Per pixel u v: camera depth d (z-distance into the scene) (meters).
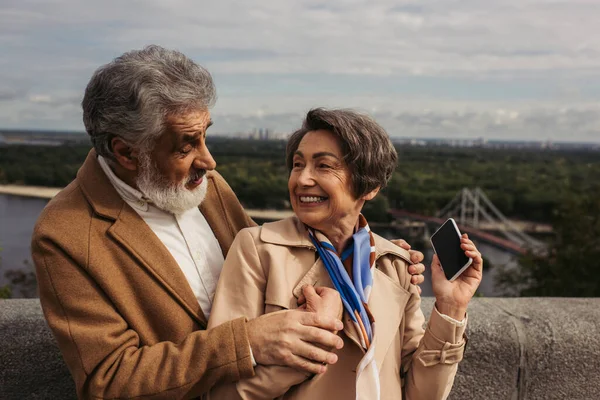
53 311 1.13
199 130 1.19
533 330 1.60
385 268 1.31
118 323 1.14
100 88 1.15
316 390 1.16
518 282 20.61
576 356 1.59
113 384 1.09
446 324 1.22
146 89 1.11
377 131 1.20
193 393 1.12
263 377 1.11
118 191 1.26
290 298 1.19
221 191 1.52
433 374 1.24
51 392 1.47
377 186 1.23
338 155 1.18
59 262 1.13
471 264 1.27
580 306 1.75
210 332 1.13
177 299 1.23
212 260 1.38
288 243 1.23
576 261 18.67
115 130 1.15
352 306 1.17
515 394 1.60
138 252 1.21
